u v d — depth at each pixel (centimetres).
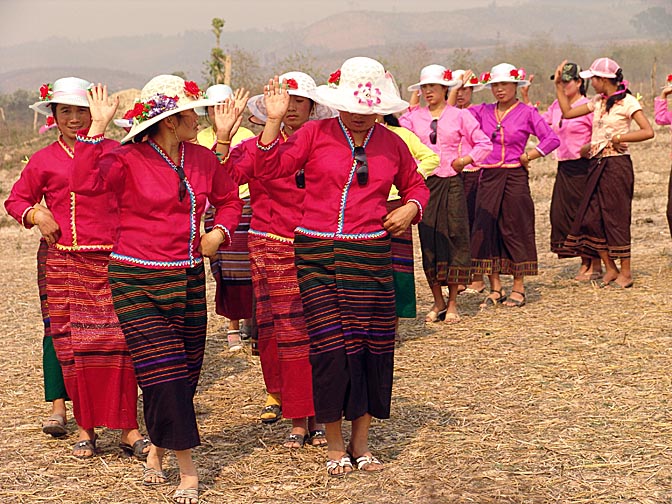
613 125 955
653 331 786
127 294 478
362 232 496
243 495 489
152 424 476
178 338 485
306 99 577
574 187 1007
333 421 501
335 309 498
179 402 473
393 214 504
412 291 764
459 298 984
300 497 484
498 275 934
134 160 475
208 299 1019
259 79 3031
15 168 2762
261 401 655
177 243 481
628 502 465
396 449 545
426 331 837
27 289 1127
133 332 476
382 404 509
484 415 597
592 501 467
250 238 589
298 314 550
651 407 600
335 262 495
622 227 964
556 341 771
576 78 991
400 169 516
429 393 649
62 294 548
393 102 487
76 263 540
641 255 1157
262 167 491
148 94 483
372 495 482
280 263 550
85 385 545
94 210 542
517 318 866
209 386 697
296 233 507
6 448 573
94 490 503
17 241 1608
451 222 852
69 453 562
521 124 910
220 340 843
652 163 2133
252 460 539
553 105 1033
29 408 655
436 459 525
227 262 743
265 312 592
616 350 736
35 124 3881
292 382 551
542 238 1359
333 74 554
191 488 484
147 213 477
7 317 962
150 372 474
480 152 833
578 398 624
